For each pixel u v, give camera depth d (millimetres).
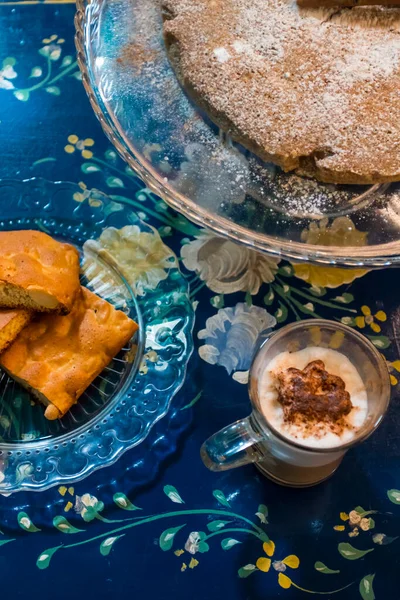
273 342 480
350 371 486
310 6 588
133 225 573
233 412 521
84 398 522
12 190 582
